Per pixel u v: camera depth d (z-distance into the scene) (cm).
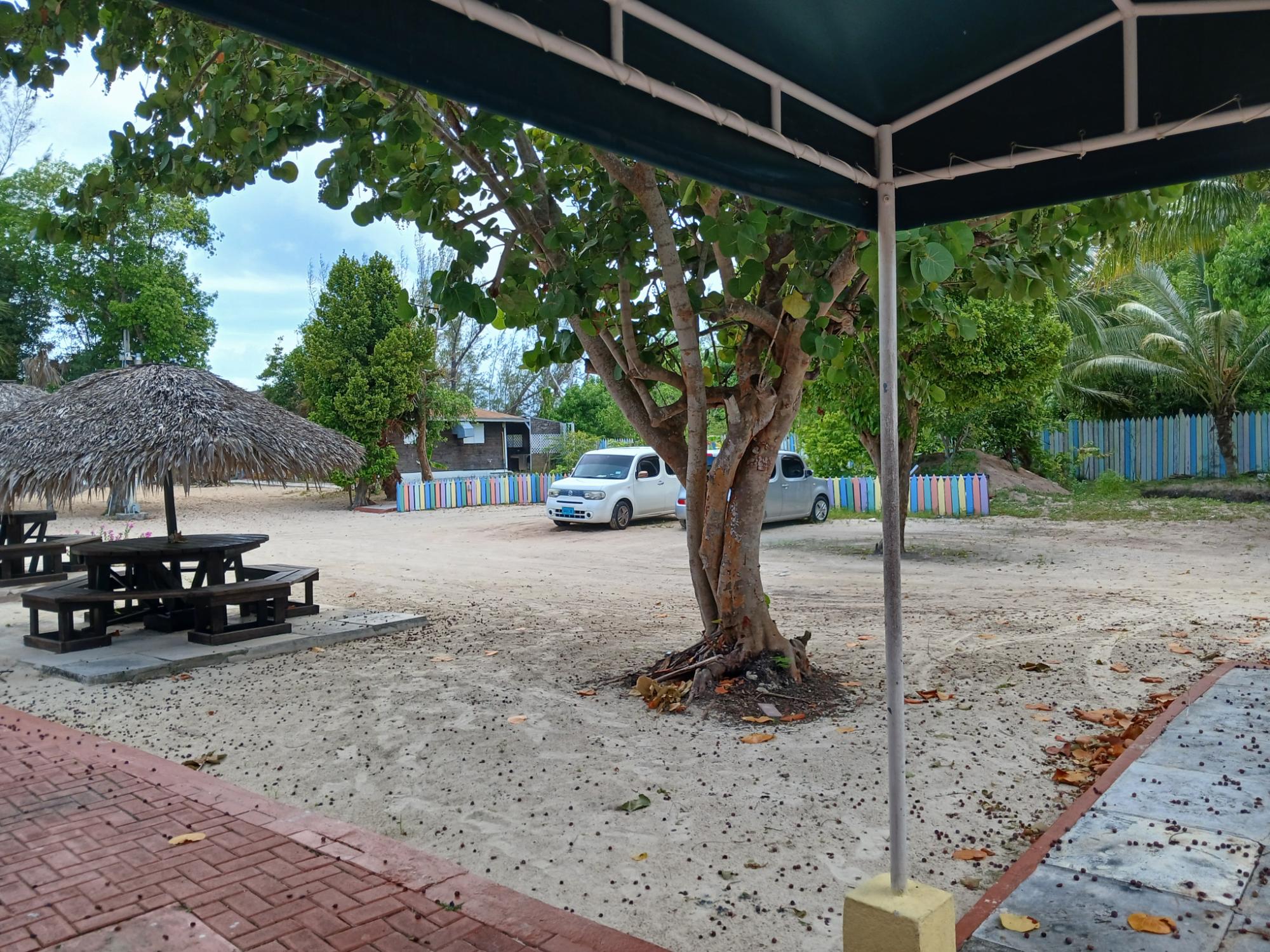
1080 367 2406
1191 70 274
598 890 393
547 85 224
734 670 694
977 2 253
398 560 1622
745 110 278
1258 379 2286
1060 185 305
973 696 668
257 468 900
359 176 592
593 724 627
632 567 1494
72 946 346
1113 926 337
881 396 314
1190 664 742
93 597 867
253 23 174
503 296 591
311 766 561
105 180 667
